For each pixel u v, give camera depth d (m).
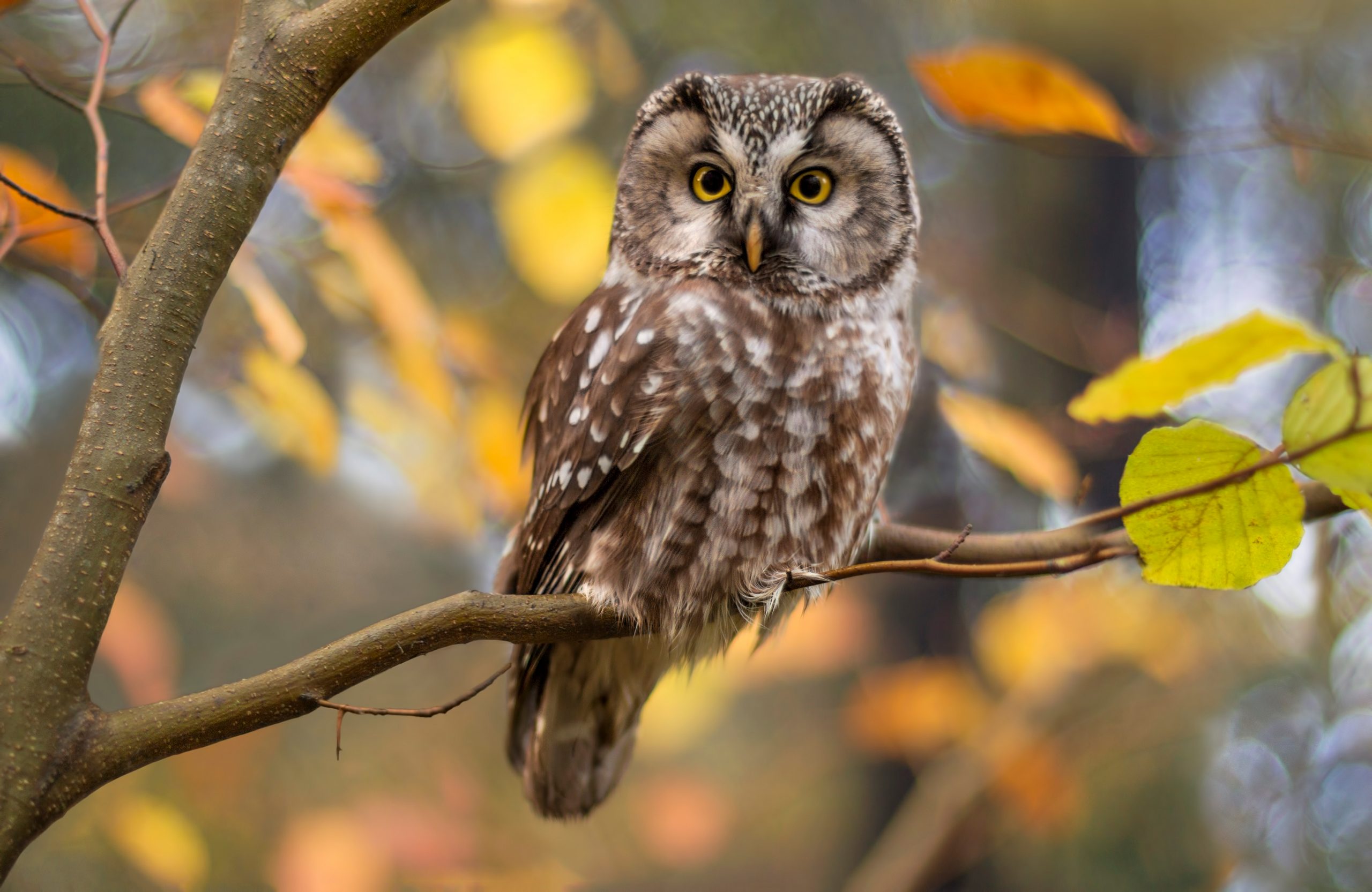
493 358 8.54
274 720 4.20
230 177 4.25
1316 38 12.18
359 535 14.53
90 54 8.67
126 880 11.16
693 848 12.45
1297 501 4.11
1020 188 14.10
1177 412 8.97
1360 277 11.64
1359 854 12.94
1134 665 12.74
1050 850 13.73
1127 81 12.48
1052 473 7.16
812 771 16.69
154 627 8.59
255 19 4.47
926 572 4.63
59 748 3.80
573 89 6.96
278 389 7.19
